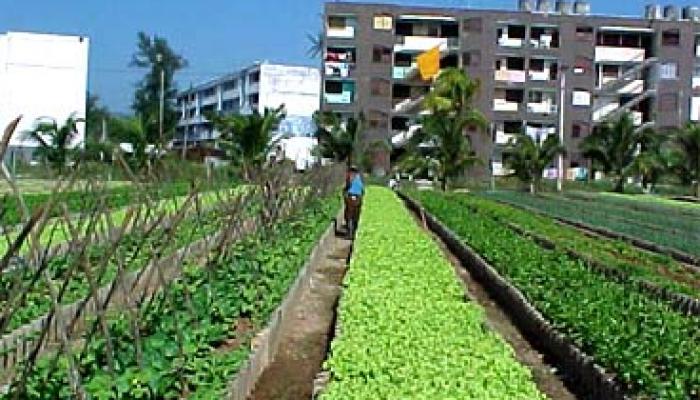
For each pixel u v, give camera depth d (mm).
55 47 53344
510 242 22719
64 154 31953
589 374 11078
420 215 39625
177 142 96000
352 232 29406
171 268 12609
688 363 9836
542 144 65750
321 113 65438
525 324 14914
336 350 9219
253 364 11039
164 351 9312
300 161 69812
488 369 8672
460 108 59625
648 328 11578
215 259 13477
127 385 8109
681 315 13250
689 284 18688
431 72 73562
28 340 10109
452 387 7965
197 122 110312
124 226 9430
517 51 78250
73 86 53688
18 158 39844
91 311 11719
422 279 14117
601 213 43969
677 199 58844
